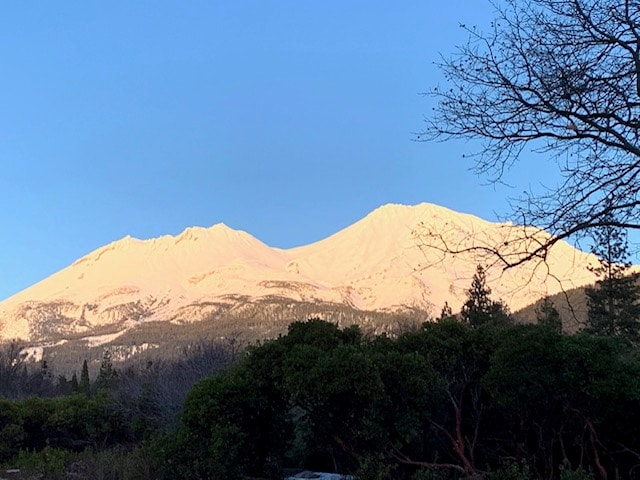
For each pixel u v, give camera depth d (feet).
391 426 26.91
